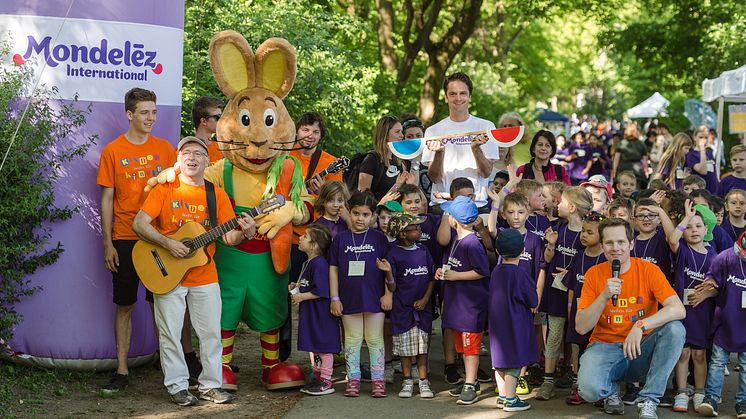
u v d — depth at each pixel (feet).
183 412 23.62
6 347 26.12
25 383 25.23
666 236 25.64
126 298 25.23
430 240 27.73
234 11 42.88
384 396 25.48
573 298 25.31
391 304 25.49
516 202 25.93
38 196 25.16
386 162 29.53
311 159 28.40
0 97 24.89
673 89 126.72
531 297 24.08
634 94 165.48
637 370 23.73
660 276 23.25
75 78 25.79
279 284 25.94
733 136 91.35
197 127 27.48
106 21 25.89
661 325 22.84
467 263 25.08
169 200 24.13
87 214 25.89
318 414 23.62
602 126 121.49
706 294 24.36
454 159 29.35
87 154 25.84
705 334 24.80
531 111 124.77
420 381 25.70
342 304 25.55
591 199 27.14
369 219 25.64
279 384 25.73
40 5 25.75
